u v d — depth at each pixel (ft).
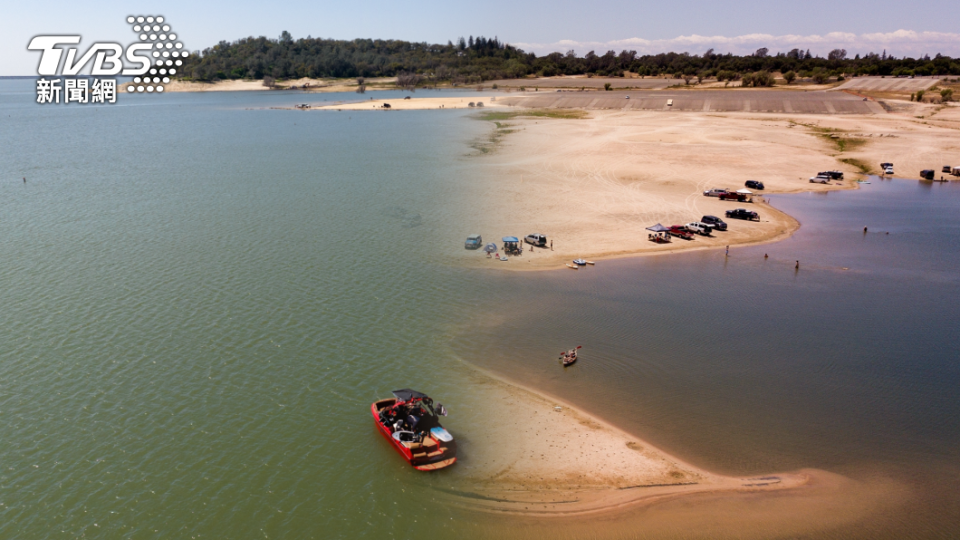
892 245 302.45
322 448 143.43
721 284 247.70
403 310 217.77
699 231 312.71
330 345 191.21
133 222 321.32
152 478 132.57
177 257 268.00
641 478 134.72
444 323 208.44
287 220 327.67
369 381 171.63
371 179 433.48
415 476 134.72
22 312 209.56
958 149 533.96
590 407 161.17
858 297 237.04
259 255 271.90
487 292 235.20
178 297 224.53
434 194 385.91
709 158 495.82
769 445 146.72
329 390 166.81
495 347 192.54
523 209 350.02
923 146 545.85
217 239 293.84
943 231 325.83
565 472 136.15
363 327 203.82
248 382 169.68
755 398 166.40
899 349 195.21
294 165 490.90
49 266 254.27
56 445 142.10
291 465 137.59
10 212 338.95
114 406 157.48
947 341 200.75
